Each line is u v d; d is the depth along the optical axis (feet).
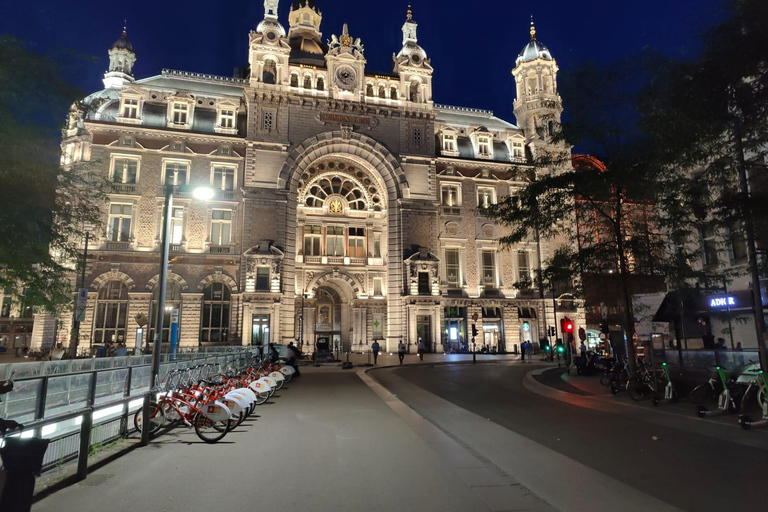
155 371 39.65
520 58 195.62
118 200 142.20
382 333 166.09
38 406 27.63
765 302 59.98
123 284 139.64
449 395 62.90
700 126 43.47
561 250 67.15
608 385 70.28
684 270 58.44
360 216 172.96
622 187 59.41
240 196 151.84
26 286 60.75
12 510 16.38
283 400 57.41
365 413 47.73
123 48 182.91
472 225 173.06
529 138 185.98
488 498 22.88
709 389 51.39
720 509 22.03
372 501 22.54
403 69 175.73
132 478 26.32
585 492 23.91
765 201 39.73
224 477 26.43
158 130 147.23
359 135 165.37
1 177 47.37
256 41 160.15
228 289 148.46
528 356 140.26
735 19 38.68
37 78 46.42
